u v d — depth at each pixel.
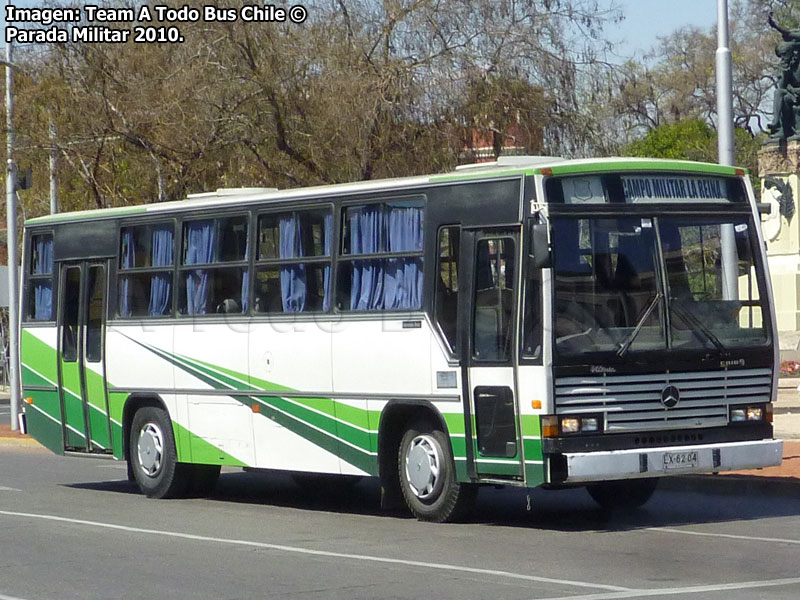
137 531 13.92
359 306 14.69
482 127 28.09
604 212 13.09
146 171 30.17
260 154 28.91
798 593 9.66
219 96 28.02
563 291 12.79
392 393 14.23
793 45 39.56
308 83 28.33
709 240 13.59
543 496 16.77
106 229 18.22
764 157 40.00
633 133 71.94
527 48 28.00
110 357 18.05
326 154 28.31
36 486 19.34
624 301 13.05
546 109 28.17
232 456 16.31
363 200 14.72
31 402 19.42
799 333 37.78
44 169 30.80
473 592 9.89
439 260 13.80
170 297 17.20
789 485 15.66
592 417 12.78
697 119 67.38
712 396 13.34
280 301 15.66
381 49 28.48
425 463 14.05
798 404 26.75
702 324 13.34
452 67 27.81
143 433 17.62
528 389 12.77
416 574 10.77
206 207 16.75
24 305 19.59
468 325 13.41
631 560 11.33
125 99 29.12
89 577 10.97
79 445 18.64
